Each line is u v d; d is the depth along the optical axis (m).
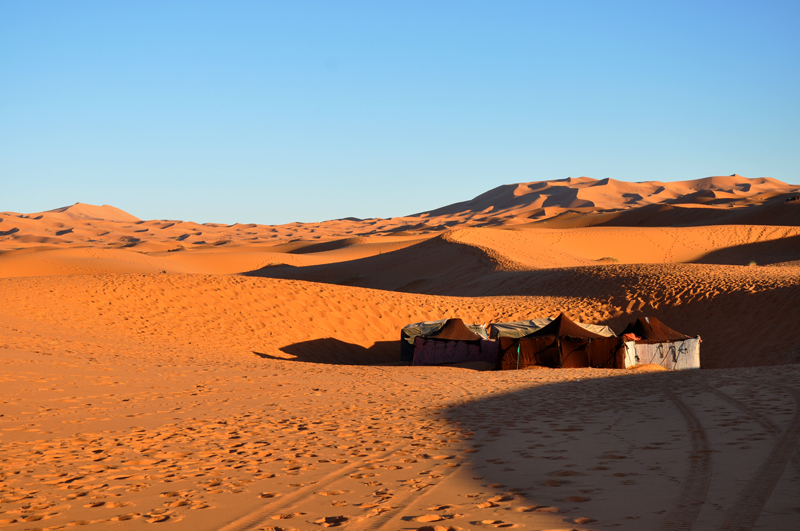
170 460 6.22
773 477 4.75
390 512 4.34
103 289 24.02
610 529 3.74
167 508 4.56
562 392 11.23
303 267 63.94
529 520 4.00
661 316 24.83
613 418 8.17
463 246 54.66
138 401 9.82
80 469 5.80
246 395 10.99
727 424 7.08
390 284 50.84
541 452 6.28
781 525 3.64
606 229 67.31
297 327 24.05
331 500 4.72
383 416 8.99
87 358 14.04
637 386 11.45
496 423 8.18
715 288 25.72
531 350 18.66
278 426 8.19
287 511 4.42
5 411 8.39
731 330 21.66
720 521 3.78
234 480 5.40
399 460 6.15
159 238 175.38
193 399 10.31
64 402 9.27
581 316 26.31
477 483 5.14
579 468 5.51
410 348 22.50
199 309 23.67
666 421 7.64
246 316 23.92
